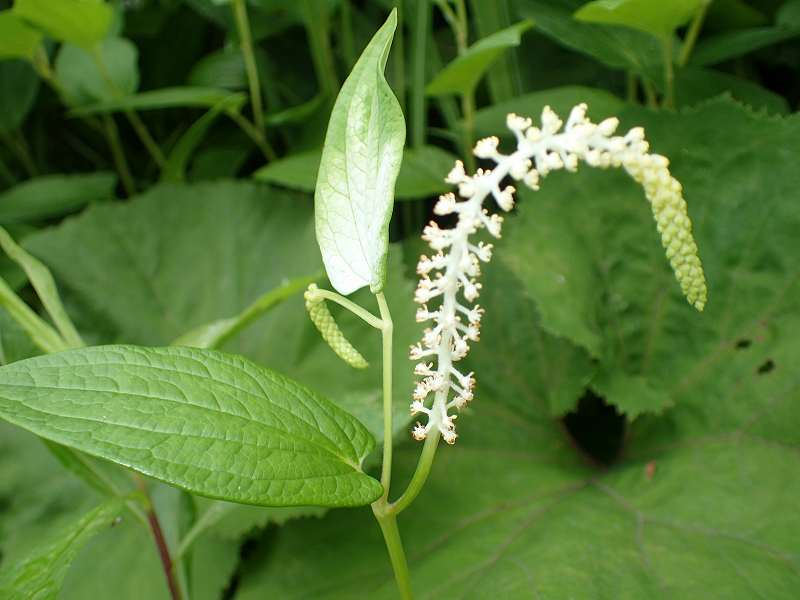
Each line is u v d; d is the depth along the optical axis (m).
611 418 0.36
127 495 0.23
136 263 0.39
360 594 0.27
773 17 0.38
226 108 0.39
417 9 0.37
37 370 0.15
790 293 0.30
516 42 0.26
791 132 0.30
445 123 0.43
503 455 0.33
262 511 0.29
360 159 0.17
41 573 0.19
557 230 0.33
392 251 0.34
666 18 0.30
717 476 0.28
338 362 0.33
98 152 0.50
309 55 0.47
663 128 0.32
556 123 0.15
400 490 0.31
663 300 0.32
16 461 0.34
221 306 0.38
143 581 0.31
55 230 0.39
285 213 0.39
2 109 0.45
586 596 0.24
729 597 0.23
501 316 0.35
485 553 0.27
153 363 0.16
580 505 0.29
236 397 0.16
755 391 0.30
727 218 0.31
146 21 0.47
